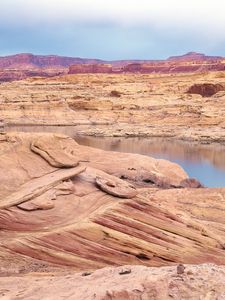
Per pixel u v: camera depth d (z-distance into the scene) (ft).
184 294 41.04
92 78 621.72
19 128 335.26
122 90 470.80
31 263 73.51
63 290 47.52
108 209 91.30
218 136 302.45
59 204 90.99
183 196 131.85
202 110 357.20
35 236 79.56
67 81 602.44
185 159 234.17
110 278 47.85
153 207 96.02
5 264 71.41
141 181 152.35
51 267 73.10
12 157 104.42
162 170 161.38
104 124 362.12
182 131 320.09
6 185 94.22
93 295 42.22
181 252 83.87
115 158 159.43
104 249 80.53
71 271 70.74
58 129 339.36
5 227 81.76
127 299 40.81
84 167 107.55
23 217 84.79
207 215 116.37
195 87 471.21
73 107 400.88
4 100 393.50
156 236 87.20
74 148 154.92
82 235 82.28
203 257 83.61
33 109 377.91
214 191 135.85
